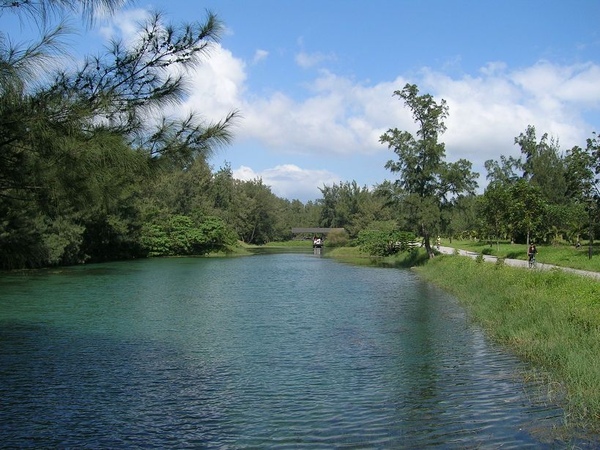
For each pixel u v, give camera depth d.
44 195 7.35
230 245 80.81
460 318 19.62
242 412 9.70
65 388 11.19
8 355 14.09
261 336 16.75
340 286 32.12
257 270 45.88
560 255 38.69
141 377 12.02
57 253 42.16
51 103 6.59
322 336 16.69
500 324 16.84
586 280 19.16
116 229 55.31
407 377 11.88
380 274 41.22
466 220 79.94
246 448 8.07
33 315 20.69
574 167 34.88
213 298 26.31
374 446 8.02
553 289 19.05
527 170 75.69
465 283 28.11
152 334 17.02
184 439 8.46
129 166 7.19
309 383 11.54
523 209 43.12
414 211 46.62
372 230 78.56
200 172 89.12
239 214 108.12
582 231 46.22
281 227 125.81
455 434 8.37
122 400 10.41
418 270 43.25
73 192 7.18
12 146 6.62
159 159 7.68
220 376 12.15
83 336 16.64
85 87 7.01
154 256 67.81
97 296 26.70
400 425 8.88
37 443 8.32
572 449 7.58
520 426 8.56
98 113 6.93
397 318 19.98
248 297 26.78
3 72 5.79
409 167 47.06
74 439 8.48
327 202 149.25
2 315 20.67
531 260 30.81
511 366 12.45
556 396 9.98
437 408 9.66
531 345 13.76
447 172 45.41
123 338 16.36
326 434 8.56
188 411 9.77
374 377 11.96
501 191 52.19
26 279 35.44
